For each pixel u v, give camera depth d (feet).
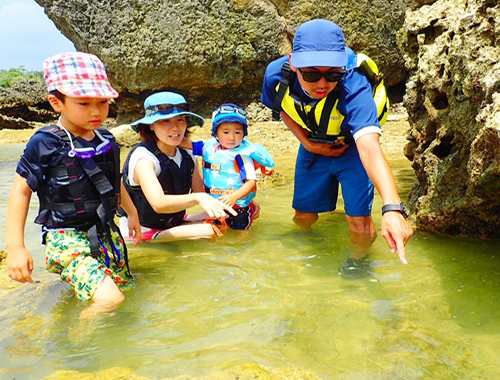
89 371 6.43
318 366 6.46
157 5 44.39
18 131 57.21
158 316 8.05
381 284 9.11
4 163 29.55
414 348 6.86
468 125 11.37
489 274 9.50
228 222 13.41
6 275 10.23
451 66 12.39
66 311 8.38
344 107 10.96
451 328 7.41
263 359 6.63
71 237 9.46
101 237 9.88
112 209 9.96
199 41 44.68
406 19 15.64
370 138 10.05
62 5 46.19
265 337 7.23
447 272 9.64
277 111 12.26
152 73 46.06
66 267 9.23
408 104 15.17
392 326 7.49
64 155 9.29
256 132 38.29
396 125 36.94
